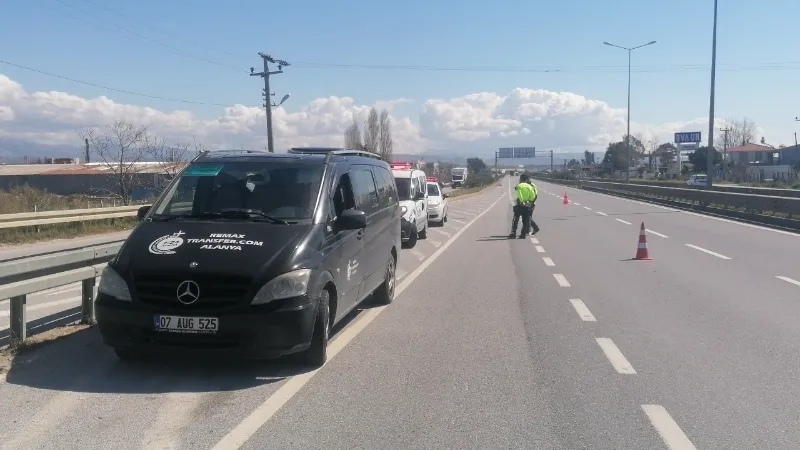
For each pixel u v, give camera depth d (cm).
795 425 494
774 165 9881
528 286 1120
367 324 826
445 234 2153
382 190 953
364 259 809
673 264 1362
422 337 761
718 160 10181
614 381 598
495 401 544
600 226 2344
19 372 600
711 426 492
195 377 598
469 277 1225
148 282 583
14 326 669
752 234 1977
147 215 694
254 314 572
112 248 805
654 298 998
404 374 617
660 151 13438
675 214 2931
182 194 715
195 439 459
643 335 771
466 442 460
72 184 5159
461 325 823
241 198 699
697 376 614
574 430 483
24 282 648
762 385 588
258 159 754
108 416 501
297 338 591
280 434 470
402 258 1518
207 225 645
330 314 688
